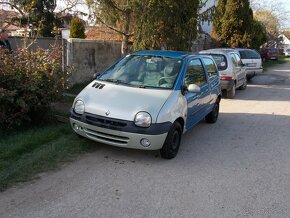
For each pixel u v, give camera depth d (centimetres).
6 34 920
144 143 525
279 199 452
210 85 774
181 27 1295
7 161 502
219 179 505
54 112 756
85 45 1164
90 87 607
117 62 682
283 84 1775
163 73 626
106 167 518
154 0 1156
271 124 876
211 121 848
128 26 1267
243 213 411
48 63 691
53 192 428
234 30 2688
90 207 400
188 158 586
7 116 627
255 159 603
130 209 402
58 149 560
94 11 1212
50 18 2448
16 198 407
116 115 525
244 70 1491
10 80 625
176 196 442
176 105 566
